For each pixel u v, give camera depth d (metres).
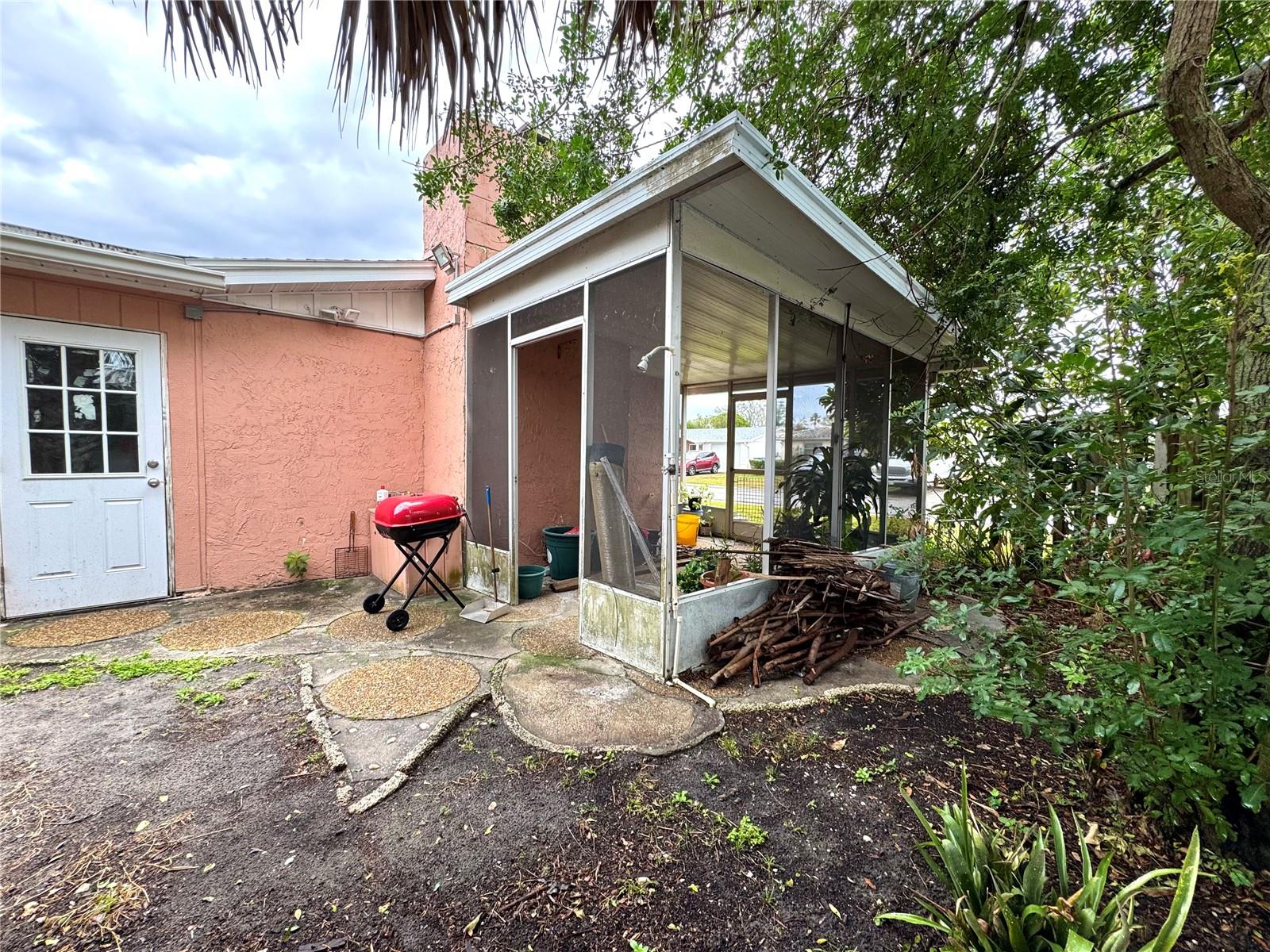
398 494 5.03
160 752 1.99
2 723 2.20
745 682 2.72
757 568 3.52
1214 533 1.27
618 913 1.32
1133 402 1.47
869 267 3.49
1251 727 1.36
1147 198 3.40
